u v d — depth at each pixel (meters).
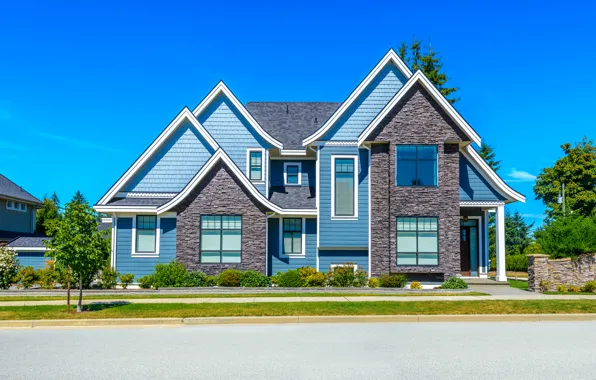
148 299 20.66
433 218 26.30
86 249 17.28
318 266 27.75
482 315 16.92
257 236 26.31
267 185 28.72
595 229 24.97
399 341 12.97
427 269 26.00
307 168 30.27
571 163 53.12
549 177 54.12
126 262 27.17
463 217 29.48
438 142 26.42
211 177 26.44
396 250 26.16
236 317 16.52
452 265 25.95
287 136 30.58
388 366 10.22
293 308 17.83
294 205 28.02
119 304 19.11
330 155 28.06
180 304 19.00
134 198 28.16
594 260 24.30
